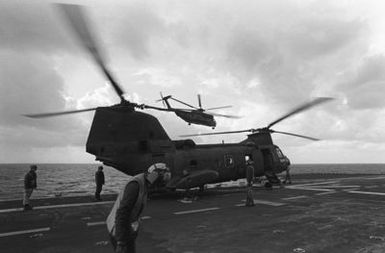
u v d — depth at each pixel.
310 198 14.45
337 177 30.36
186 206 12.34
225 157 17.38
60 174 169.12
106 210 11.38
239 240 7.09
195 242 6.96
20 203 13.23
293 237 7.32
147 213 10.74
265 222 9.10
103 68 11.29
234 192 17.52
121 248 3.32
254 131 20.84
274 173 20.36
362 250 6.24
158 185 3.77
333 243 6.78
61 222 9.21
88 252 6.24
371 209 11.33
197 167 15.91
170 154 15.05
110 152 13.72
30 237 7.46
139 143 14.22
